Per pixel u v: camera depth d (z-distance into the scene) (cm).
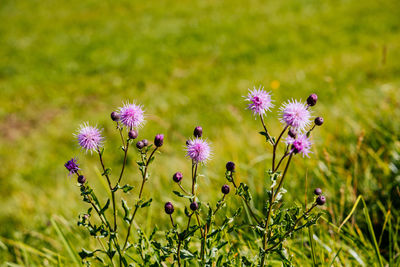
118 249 179
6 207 521
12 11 2577
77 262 238
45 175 635
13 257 343
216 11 2097
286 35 1449
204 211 318
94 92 1170
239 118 520
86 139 179
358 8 1666
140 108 183
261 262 178
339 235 264
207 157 184
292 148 162
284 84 904
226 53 1359
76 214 379
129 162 596
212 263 185
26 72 1445
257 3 2145
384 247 270
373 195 301
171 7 2306
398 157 322
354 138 383
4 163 740
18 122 1017
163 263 206
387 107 421
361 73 855
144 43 1650
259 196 334
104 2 2586
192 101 909
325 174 326
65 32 2008
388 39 1166
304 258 237
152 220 340
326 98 727
